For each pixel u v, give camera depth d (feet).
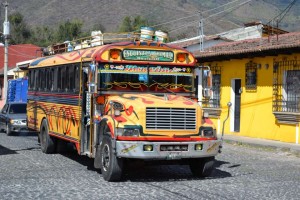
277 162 45.65
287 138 59.00
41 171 37.65
